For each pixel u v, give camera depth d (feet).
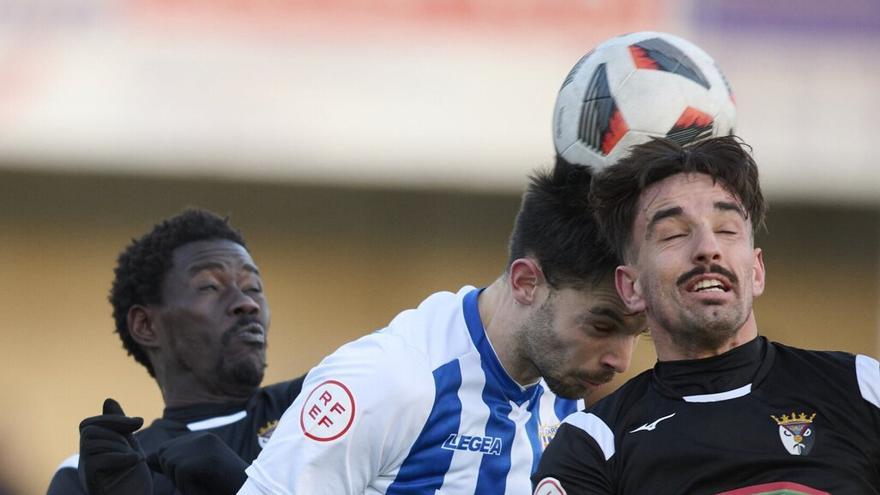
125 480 39.96
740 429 33.45
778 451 32.99
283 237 119.03
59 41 102.22
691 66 39.52
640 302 35.35
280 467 37.52
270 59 102.27
